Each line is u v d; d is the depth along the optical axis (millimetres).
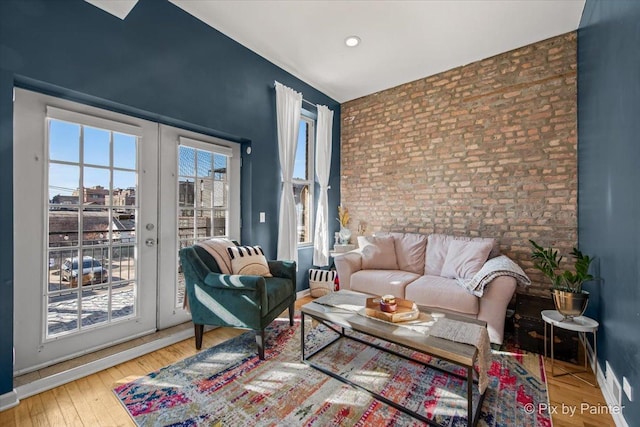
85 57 1930
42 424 1495
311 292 3791
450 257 2990
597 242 2092
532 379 1905
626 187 1526
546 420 1539
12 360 1644
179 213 2686
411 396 1717
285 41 2963
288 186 3467
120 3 1915
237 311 2174
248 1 2400
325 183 4125
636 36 1381
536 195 2943
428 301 2584
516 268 2434
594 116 2164
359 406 1631
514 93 3070
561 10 2473
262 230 3262
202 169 2883
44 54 1766
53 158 1948
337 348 2324
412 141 3809
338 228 4484
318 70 3547
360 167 4328
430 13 2531
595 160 2143
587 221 2385
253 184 3160
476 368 1965
